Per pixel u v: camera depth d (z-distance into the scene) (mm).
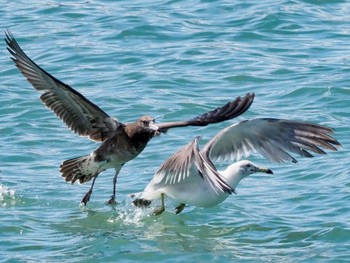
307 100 20406
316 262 13148
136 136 14938
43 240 14023
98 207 15484
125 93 21016
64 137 18859
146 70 22375
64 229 14523
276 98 20562
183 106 20297
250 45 23844
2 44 24000
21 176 16812
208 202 14398
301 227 14508
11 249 13633
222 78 21797
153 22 25312
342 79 21266
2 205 15461
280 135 13078
